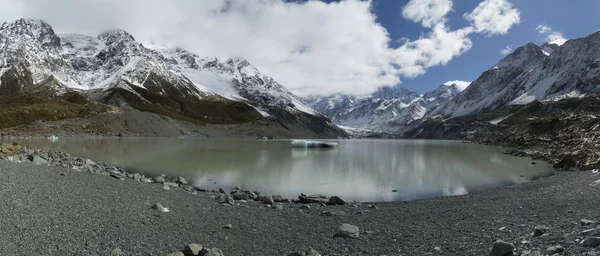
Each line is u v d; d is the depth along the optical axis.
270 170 54.22
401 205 28.23
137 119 177.50
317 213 24.00
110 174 33.81
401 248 14.60
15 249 11.73
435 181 44.19
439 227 18.22
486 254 12.64
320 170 55.59
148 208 20.20
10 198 17.23
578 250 11.56
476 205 24.72
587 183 31.02
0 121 131.88
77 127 147.62
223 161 66.25
